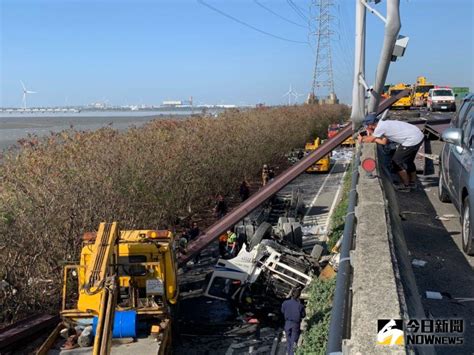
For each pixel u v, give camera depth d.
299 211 22.30
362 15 16.33
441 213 10.04
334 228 15.37
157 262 10.59
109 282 7.83
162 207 18.94
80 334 9.58
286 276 12.48
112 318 7.40
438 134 16.41
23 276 12.88
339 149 46.53
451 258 7.58
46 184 14.20
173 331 11.48
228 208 24.38
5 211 12.63
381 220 5.21
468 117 8.96
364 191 6.77
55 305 13.13
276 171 35.38
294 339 9.90
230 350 11.15
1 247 12.18
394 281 3.55
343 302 3.61
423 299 6.09
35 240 12.98
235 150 28.02
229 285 13.05
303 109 53.50
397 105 48.62
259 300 12.52
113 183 15.90
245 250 14.01
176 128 26.28
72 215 13.52
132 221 16.00
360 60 16.45
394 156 11.65
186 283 15.40
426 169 14.76
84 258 10.16
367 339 2.81
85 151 17.33
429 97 44.53
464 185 7.85
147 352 9.09
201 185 23.72
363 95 16.72
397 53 13.69
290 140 40.38
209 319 12.72
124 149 18.58
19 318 12.50
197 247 14.22
